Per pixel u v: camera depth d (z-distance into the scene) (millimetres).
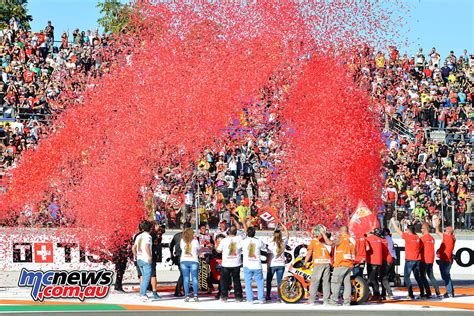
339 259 33031
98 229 40781
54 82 61062
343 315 30312
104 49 60844
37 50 64812
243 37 46781
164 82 44562
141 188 42000
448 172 60219
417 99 66125
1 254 42781
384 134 56719
